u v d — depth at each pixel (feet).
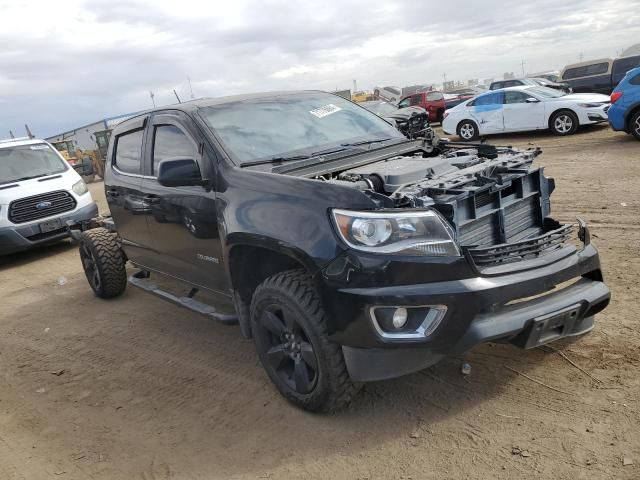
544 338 10.50
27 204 30.68
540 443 9.65
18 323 20.27
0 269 30.22
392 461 9.76
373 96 115.65
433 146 14.30
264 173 11.78
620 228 20.57
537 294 10.20
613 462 8.95
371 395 11.82
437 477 9.21
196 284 15.21
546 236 10.75
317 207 10.23
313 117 15.08
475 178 10.61
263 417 11.65
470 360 12.66
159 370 14.64
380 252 9.50
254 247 11.57
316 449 10.37
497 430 10.16
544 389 11.17
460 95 83.66
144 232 16.69
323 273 9.89
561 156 38.34
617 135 44.27
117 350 16.37
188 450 10.95
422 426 10.59
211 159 13.07
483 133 55.62
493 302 9.71
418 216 9.62
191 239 14.12
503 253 10.13
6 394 14.53
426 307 9.50
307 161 12.73
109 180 18.37
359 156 13.32
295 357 11.28
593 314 11.46
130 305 20.30
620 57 62.08
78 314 20.26
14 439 12.26
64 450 11.58
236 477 9.97
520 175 11.16
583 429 9.83
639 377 11.07
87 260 21.67
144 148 16.26
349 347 10.09
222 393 12.91
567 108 49.65
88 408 13.20
